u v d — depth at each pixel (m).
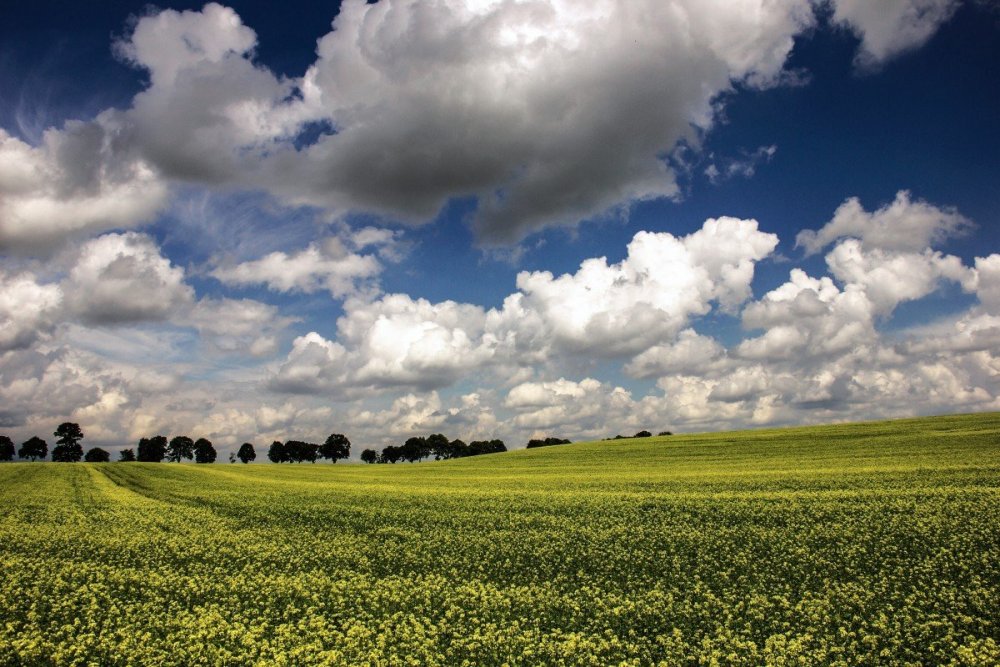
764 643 13.08
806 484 35.69
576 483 44.12
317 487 48.12
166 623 14.73
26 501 39.56
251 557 21.98
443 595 17.20
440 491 42.25
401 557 21.86
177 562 21.25
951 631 12.88
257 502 38.06
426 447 174.38
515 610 15.80
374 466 88.62
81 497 42.12
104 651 13.11
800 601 15.26
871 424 76.62
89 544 24.23
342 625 14.77
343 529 27.70
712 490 35.69
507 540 24.27
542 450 89.06
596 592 17.05
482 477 55.12
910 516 24.31
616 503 32.38
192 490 46.62
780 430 79.88
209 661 12.62
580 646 13.09
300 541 24.89
